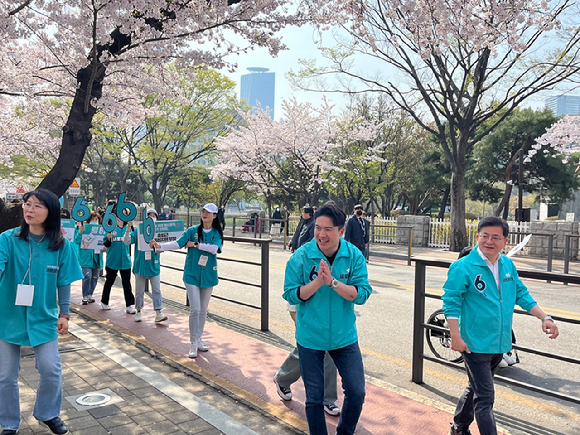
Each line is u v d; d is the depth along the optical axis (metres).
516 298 3.44
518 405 4.65
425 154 36.34
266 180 28.58
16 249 3.36
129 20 7.68
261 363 5.36
